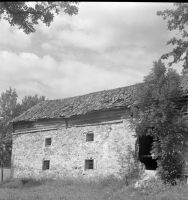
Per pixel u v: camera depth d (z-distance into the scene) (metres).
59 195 14.09
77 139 20.88
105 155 18.94
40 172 22.50
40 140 23.38
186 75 17.97
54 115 22.62
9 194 15.16
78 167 20.19
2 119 44.47
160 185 14.12
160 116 14.86
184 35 13.70
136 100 16.36
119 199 12.57
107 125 19.41
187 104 15.87
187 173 14.56
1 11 10.31
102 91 22.89
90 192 15.00
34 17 10.60
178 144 14.52
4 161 39.38
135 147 17.48
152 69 15.71
